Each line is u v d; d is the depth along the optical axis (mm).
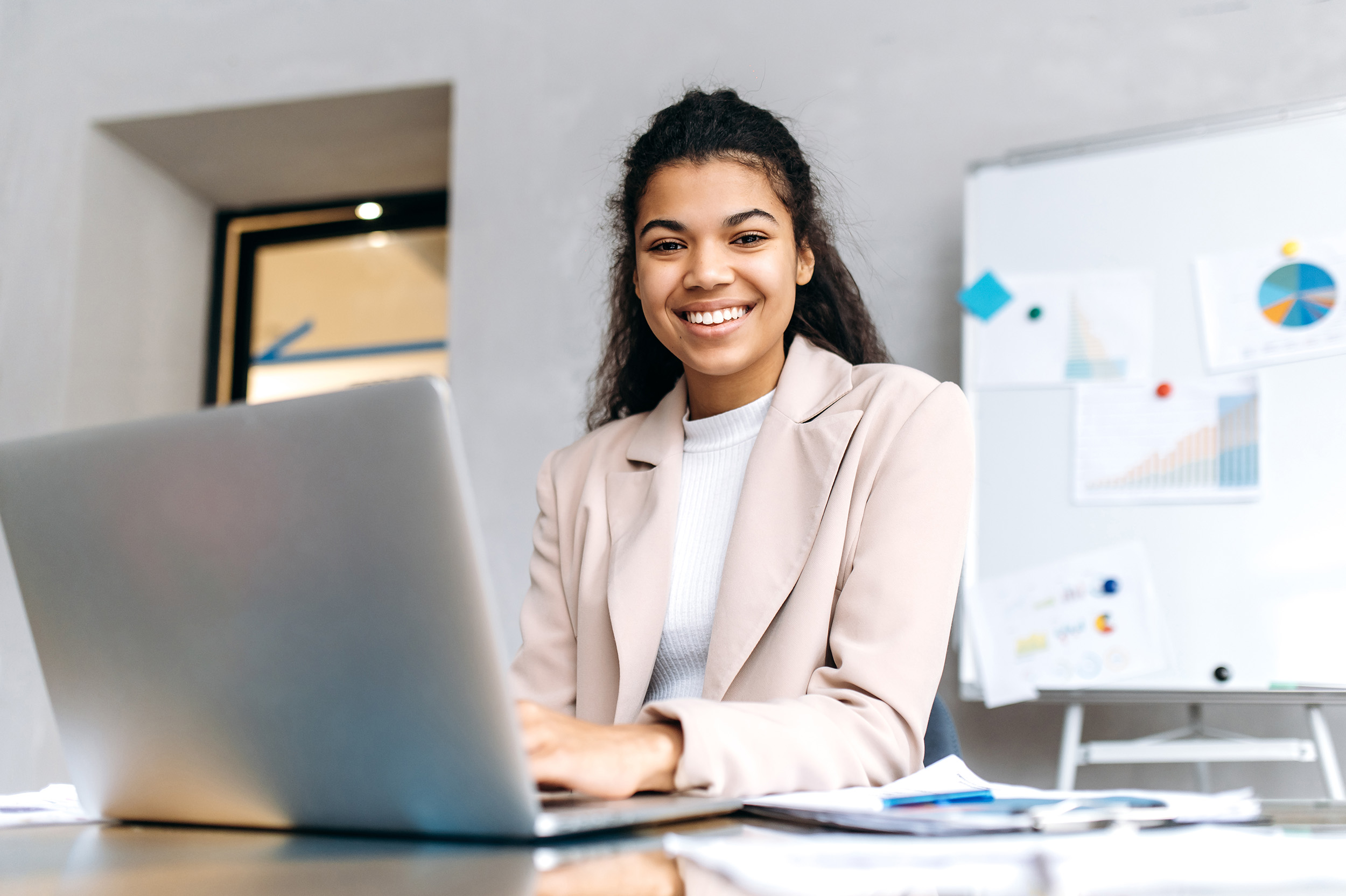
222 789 675
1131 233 2355
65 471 673
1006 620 2297
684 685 1214
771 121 1302
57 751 3068
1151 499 2246
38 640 723
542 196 2988
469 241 3014
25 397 3311
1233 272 2268
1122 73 2607
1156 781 2395
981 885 438
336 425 563
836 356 1312
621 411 1561
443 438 534
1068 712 2205
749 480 1197
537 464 2861
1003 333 2410
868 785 806
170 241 3691
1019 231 2441
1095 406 2320
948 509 1081
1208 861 489
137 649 669
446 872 488
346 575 572
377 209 3785
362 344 3781
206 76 3324
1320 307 2195
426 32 3160
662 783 704
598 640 1237
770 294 1241
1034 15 2689
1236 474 2201
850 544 1111
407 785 584
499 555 2846
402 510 549
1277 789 2330
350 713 591
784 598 1119
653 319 1284
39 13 3500
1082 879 450
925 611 1013
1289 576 2131
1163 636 2186
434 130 3371
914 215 2695
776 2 2889
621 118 2967
